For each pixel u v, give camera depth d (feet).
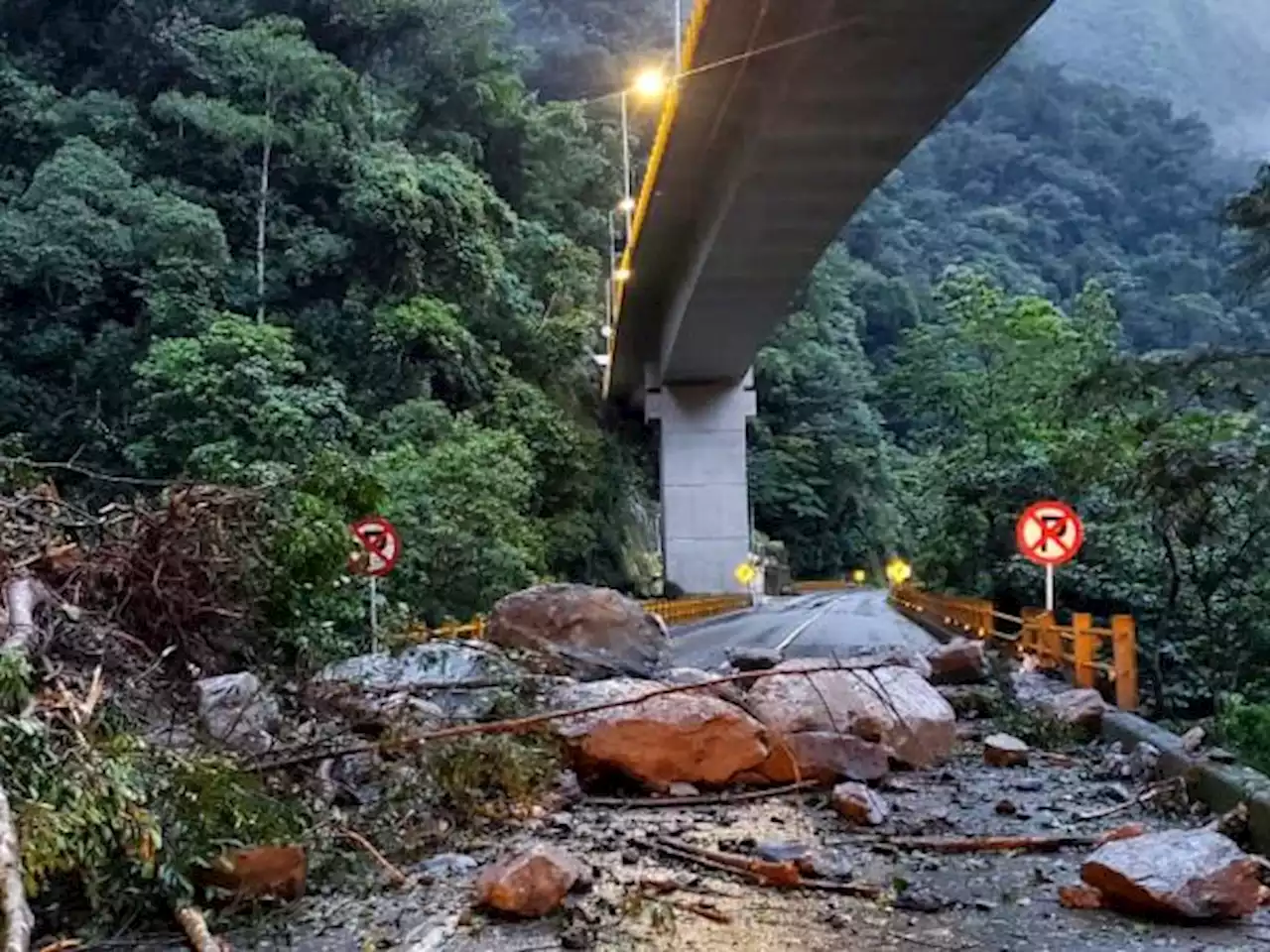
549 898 15.08
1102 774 24.71
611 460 144.97
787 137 58.08
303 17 143.13
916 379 151.12
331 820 17.43
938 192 371.76
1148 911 14.96
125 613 20.34
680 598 121.19
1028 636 44.27
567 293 149.79
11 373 93.30
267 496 23.31
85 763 13.80
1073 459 57.72
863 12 45.29
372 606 36.19
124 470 86.07
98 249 95.71
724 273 83.71
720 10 49.52
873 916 15.07
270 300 107.96
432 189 119.85
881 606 131.34
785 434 218.79
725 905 15.51
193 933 13.56
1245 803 19.15
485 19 164.04
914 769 25.18
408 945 13.96
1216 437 49.14
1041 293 313.53
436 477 79.41
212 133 111.14
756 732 22.47
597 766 22.24
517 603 30.96
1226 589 55.36
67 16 120.06
